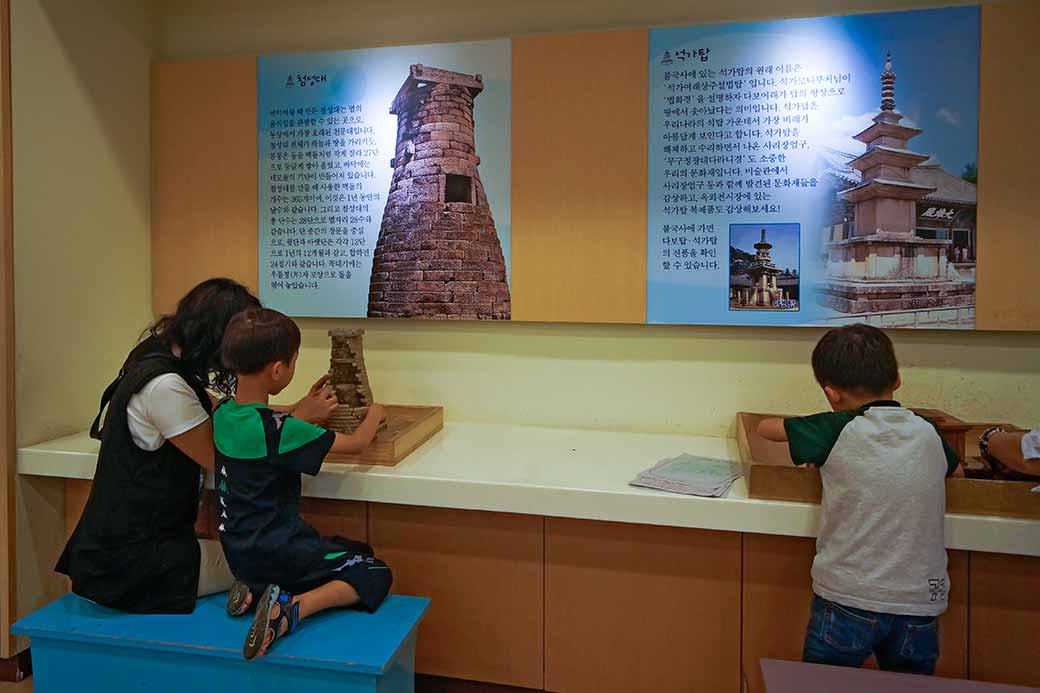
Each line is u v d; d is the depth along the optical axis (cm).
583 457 209
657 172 229
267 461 165
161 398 170
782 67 219
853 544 149
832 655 153
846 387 160
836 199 218
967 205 210
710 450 218
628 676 187
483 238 244
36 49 217
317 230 256
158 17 267
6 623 213
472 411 255
